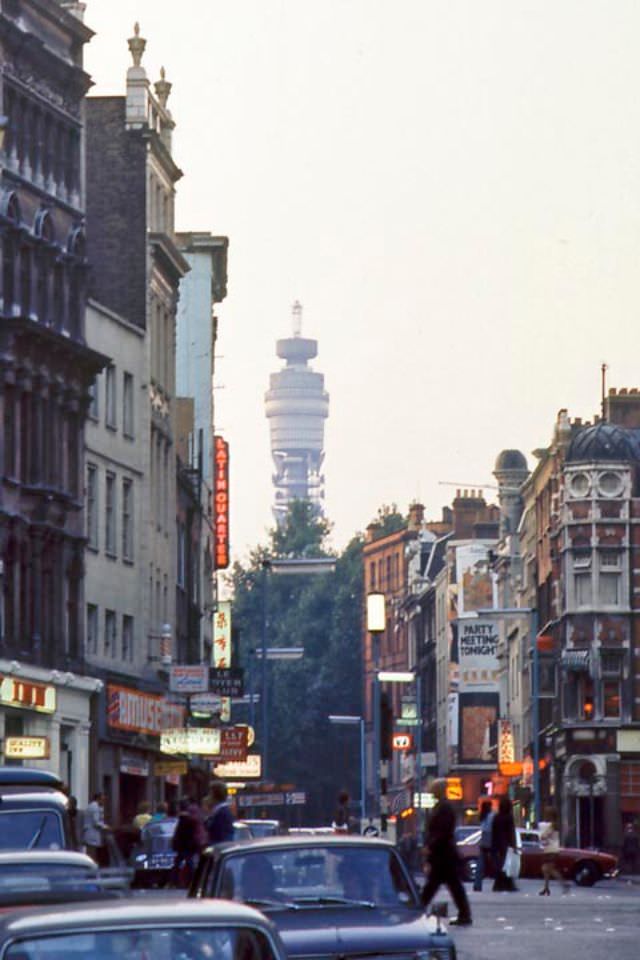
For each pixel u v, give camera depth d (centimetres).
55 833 5959
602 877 16588
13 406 15562
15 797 5972
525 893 13088
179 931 3078
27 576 15700
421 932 4528
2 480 15312
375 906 4672
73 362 16650
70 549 16600
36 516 15875
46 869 4538
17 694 15088
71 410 16700
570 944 7938
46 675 15775
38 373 15950
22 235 15862
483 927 8800
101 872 3922
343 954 4428
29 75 16162
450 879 8450
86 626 17450
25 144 16125
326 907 4641
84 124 17275
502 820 12756
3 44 15725
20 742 14725
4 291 15600
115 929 3052
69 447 16750
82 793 16700
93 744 17062
